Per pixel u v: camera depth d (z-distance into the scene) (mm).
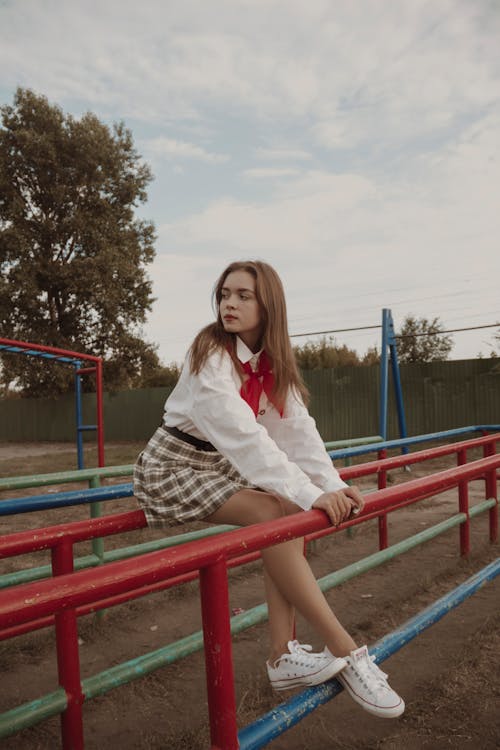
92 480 2980
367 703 1427
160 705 2436
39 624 2441
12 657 2934
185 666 2775
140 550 3303
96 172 22984
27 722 1407
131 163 24547
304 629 3104
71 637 1499
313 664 1478
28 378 22828
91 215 22906
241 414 1425
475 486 7484
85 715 2369
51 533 1484
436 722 2199
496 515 4668
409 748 2043
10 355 22453
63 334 23578
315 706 1416
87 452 16172
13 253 21969
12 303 22172
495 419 12828
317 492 1361
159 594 3768
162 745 2139
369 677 1450
